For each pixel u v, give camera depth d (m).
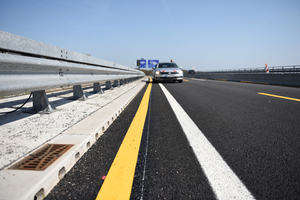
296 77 8.28
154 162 1.31
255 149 1.53
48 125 1.78
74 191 0.96
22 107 2.49
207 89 6.93
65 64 2.22
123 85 7.25
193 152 1.48
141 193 0.97
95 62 3.38
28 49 1.64
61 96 3.65
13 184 0.84
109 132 1.94
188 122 2.37
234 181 1.08
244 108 3.26
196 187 1.03
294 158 1.37
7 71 1.42
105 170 1.19
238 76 14.27
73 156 1.23
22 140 1.40
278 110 3.06
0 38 1.33
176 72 10.41
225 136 1.85
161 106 3.51
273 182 1.07
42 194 0.89
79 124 1.84
